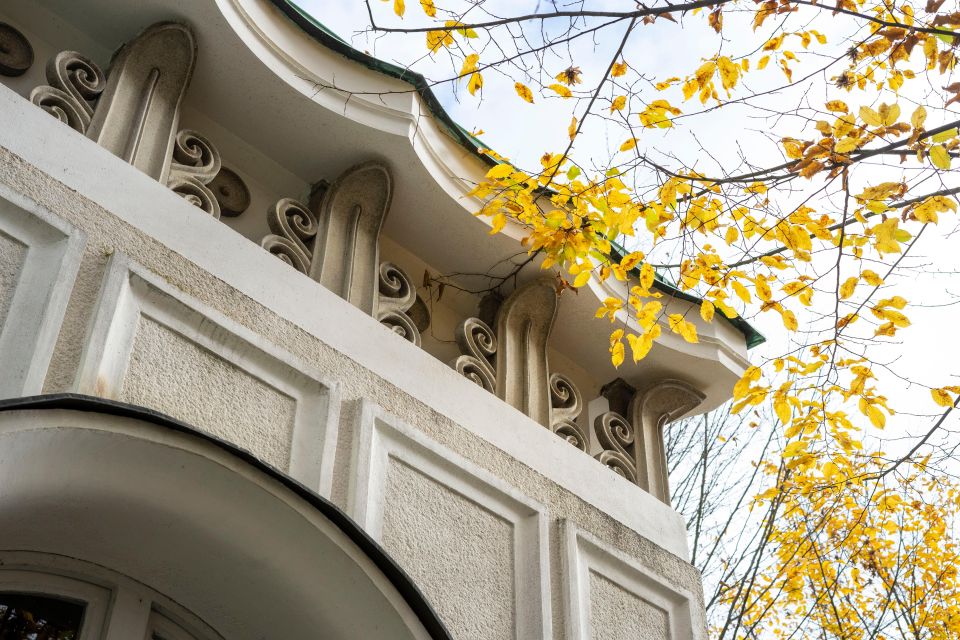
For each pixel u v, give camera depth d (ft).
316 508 11.13
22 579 10.68
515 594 13.93
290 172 16.56
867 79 14.55
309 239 15.71
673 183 14.98
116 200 12.41
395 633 11.34
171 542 11.05
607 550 15.60
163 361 11.67
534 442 16.06
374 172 16.22
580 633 14.23
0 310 10.57
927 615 29.04
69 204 11.84
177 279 12.39
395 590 11.39
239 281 13.20
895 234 14.30
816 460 20.51
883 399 16.99
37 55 14.40
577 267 16.21
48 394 9.55
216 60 15.16
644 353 16.47
